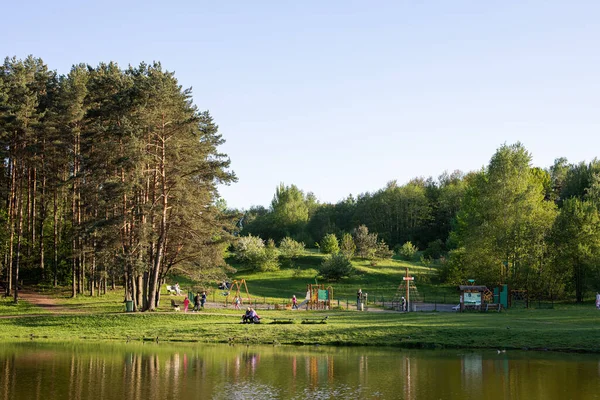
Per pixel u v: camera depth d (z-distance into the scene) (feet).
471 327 127.85
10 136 199.11
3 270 219.00
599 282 212.64
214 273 170.91
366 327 130.31
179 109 165.58
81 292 213.25
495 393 74.59
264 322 146.51
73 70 222.48
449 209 465.06
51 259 238.89
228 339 125.29
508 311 174.60
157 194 168.45
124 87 173.68
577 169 402.52
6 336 132.98
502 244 209.67
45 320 150.10
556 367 92.94
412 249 379.55
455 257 258.98
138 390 76.13
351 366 93.56
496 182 220.23
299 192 554.46
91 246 189.78
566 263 214.28
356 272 309.83
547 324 133.80
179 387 77.71
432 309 192.44
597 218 221.25
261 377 84.84
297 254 357.20
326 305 202.08
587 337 115.75
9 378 84.07
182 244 175.22
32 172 222.89
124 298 201.46
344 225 510.99
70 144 201.36
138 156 149.79
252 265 323.57
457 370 90.12
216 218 177.06
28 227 238.68
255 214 607.37
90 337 131.54
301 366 93.71
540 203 229.25
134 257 154.61
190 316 156.97
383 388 77.41
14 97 197.67
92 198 170.19
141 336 132.26
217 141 181.78
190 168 164.14
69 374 86.99
